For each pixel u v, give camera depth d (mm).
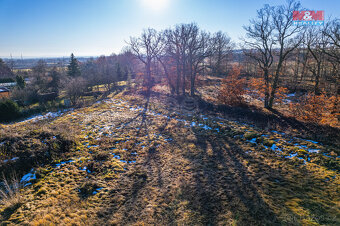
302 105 16703
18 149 9812
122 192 7668
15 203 6641
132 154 11305
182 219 6133
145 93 33250
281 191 7164
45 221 5859
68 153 10953
